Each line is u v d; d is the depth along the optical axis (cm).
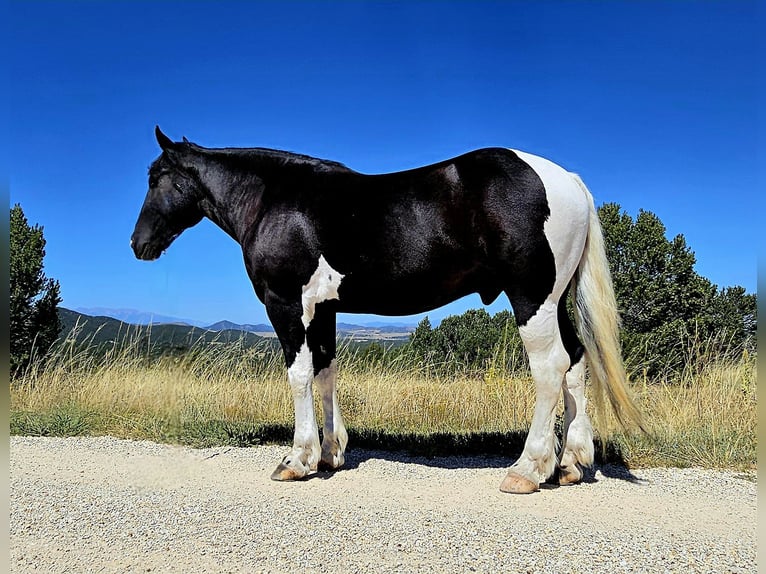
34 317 1037
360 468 479
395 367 846
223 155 498
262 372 809
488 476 450
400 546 308
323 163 470
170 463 493
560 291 402
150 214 519
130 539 324
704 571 278
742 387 611
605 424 427
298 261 441
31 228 1053
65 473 463
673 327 1211
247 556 301
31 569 290
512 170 394
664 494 402
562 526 334
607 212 1495
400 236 411
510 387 704
